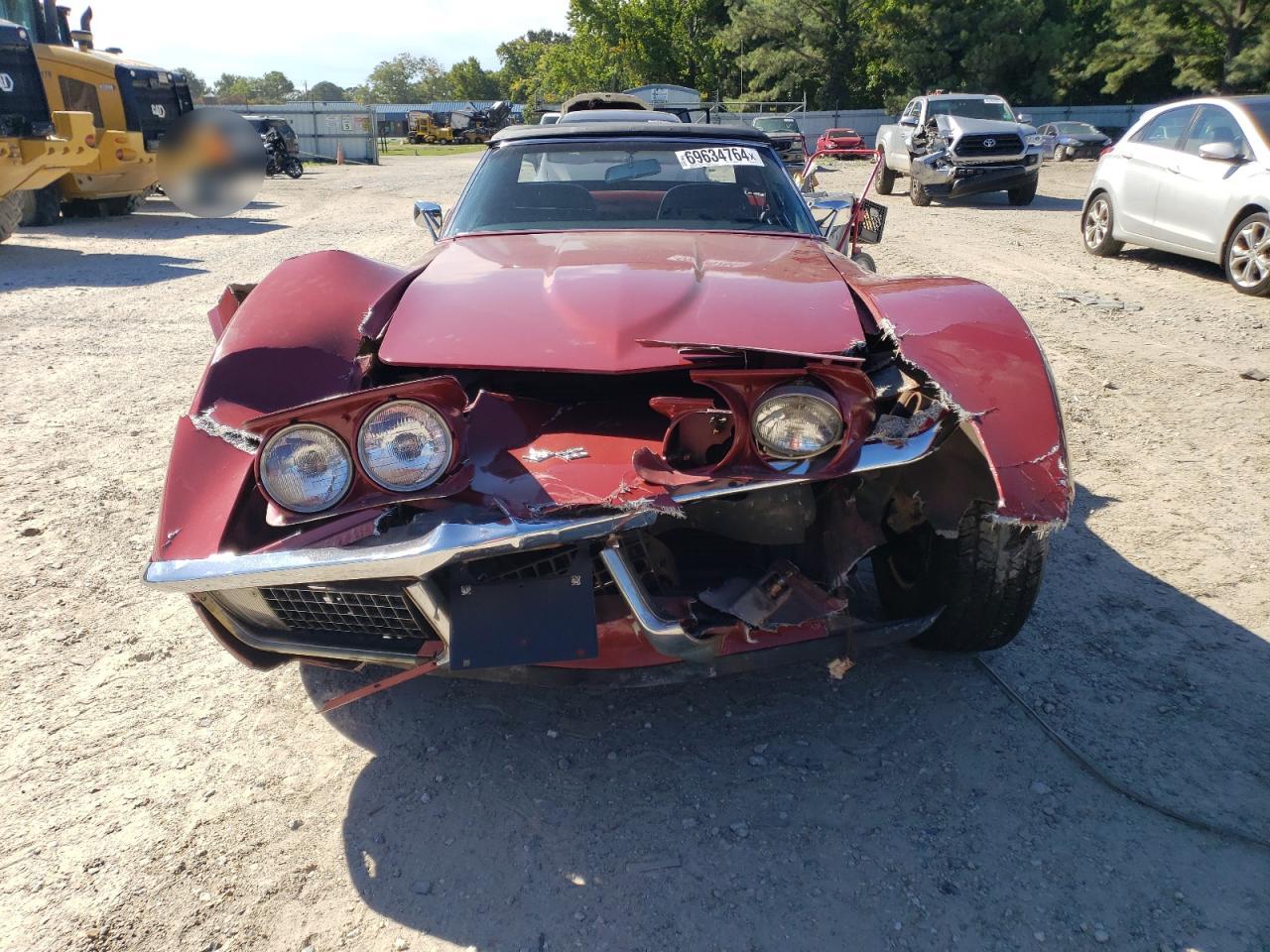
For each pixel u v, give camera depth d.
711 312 2.56
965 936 2.00
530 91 67.19
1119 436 4.82
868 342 2.60
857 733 2.65
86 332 7.48
